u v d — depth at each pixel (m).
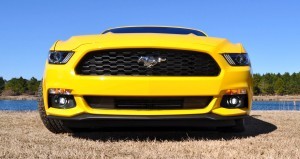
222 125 3.64
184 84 3.40
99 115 3.45
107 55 3.46
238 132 4.20
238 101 3.61
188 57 3.47
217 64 3.50
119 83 3.38
